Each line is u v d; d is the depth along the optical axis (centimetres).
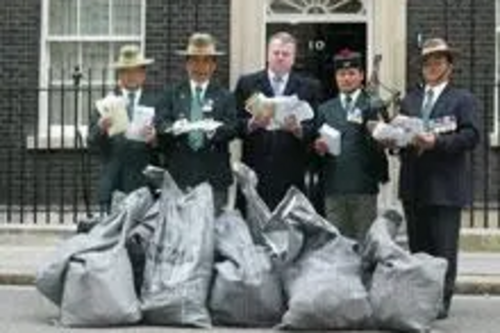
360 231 971
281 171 970
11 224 1442
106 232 927
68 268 908
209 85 980
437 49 966
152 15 1606
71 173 1588
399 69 1586
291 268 915
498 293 1157
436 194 957
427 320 892
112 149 1016
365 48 1636
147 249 934
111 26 1644
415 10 1590
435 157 959
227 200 1002
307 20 1656
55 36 1642
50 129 1573
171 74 1594
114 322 900
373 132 941
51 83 1580
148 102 1020
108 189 1019
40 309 1009
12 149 1603
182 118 970
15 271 1193
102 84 1551
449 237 965
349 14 1639
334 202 970
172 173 973
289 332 892
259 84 982
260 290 903
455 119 953
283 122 945
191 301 900
